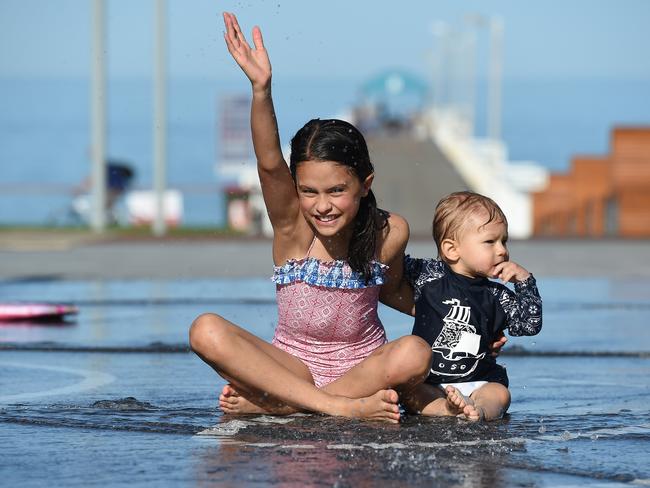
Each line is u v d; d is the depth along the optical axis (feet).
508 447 29.71
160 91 167.63
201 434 31.32
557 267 103.24
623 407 36.76
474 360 35.81
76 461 28.07
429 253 111.75
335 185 34.04
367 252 35.42
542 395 39.40
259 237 147.33
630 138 169.89
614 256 116.47
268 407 34.37
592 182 191.83
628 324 61.77
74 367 45.91
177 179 555.28
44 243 136.87
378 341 37.09
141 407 36.04
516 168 326.44
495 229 36.09
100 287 83.51
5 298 75.25
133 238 146.51
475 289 36.27
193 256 115.24
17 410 35.37
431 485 25.59
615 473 26.84
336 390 34.83
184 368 45.55
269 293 78.13
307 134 34.27
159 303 71.77
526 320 36.11
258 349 34.17
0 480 26.23
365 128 497.46
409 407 35.01
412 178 274.16
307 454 28.66
